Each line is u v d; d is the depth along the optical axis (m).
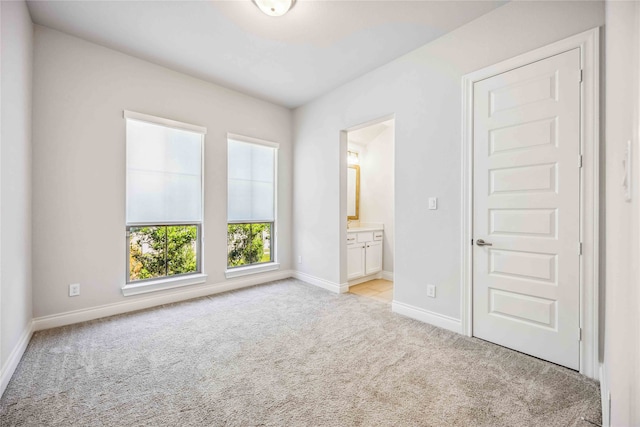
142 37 2.53
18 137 1.92
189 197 3.27
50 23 2.33
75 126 2.52
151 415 1.41
